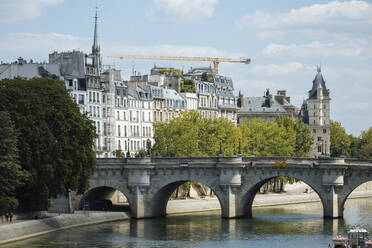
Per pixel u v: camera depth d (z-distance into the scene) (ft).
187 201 622.13
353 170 534.37
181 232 481.05
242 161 547.90
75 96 652.89
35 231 459.32
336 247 394.32
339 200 537.24
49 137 463.42
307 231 483.10
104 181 558.15
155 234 472.85
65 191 476.13
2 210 439.22
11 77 631.97
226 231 484.33
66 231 482.69
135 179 554.46
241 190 547.90
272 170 543.80
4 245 423.23
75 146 477.77
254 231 484.33
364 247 392.27
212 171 549.95
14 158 442.50
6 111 443.32
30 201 474.90
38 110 466.29
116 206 583.99
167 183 555.69
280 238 456.04
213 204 631.97
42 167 459.32
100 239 451.53
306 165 536.01
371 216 566.36
